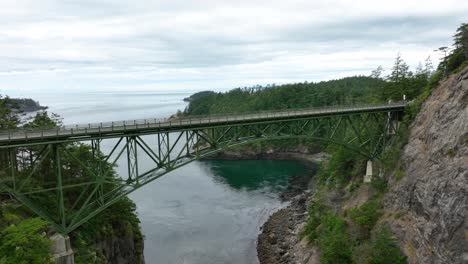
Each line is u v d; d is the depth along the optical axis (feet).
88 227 110.73
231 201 227.40
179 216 200.75
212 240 170.09
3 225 86.74
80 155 119.14
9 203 95.61
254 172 306.14
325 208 171.53
